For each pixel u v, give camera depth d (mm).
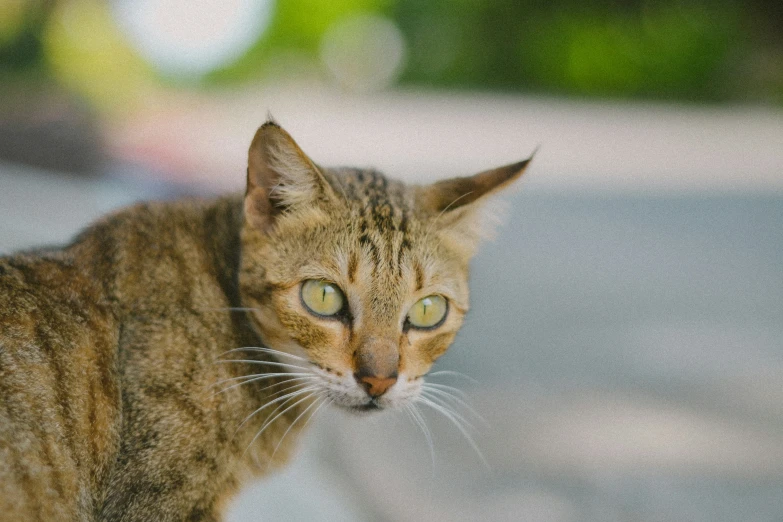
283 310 374
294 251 378
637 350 679
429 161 1588
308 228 383
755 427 550
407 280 386
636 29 3119
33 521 338
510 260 1004
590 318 767
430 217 406
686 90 2982
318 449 527
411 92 3504
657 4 3078
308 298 376
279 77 4059
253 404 377
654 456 513
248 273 377
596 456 510
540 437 531
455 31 3453
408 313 392
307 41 4062
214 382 365
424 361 398
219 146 1251
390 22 3736
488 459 506
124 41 2049
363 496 476
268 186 379
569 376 623
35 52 1868
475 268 914
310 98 3283
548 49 3215
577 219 1249
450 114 2646
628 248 1081
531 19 3270
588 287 883
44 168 964
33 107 1232
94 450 354
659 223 1231
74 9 1930
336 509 464
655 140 2045
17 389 343
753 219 1262
